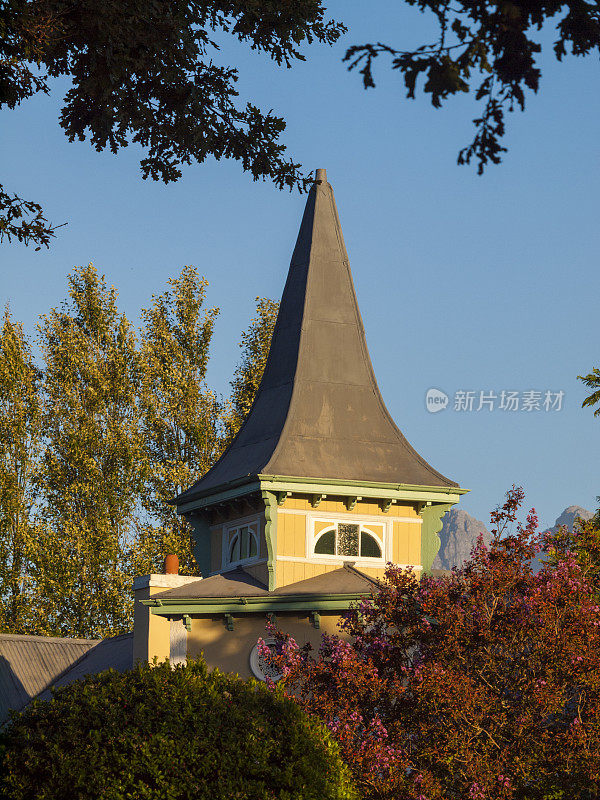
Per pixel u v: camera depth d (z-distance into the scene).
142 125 60.38
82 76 59.28
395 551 87.62
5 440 137.25
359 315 95.25
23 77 53.72
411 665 59.03
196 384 143.88
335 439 89.00
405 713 56.53
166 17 55.62
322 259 95.94
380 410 92.25
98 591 132.00
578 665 54.62
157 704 46.50
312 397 90.75
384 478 87.00
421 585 60.66
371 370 93.81
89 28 55.53
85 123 61.19
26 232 53.00
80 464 137.12
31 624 130.62
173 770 44.81
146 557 133.62
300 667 59.19
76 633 131.50
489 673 56.94
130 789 44.69
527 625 55.75
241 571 88.00
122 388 141.50
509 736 55.62
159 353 145.25
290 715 47.91
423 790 52.94
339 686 57.03
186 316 146.38
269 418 91.88
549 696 53.91
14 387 138.75
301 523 85.44
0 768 47.56
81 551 131.50
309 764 46.59
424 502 88.44
